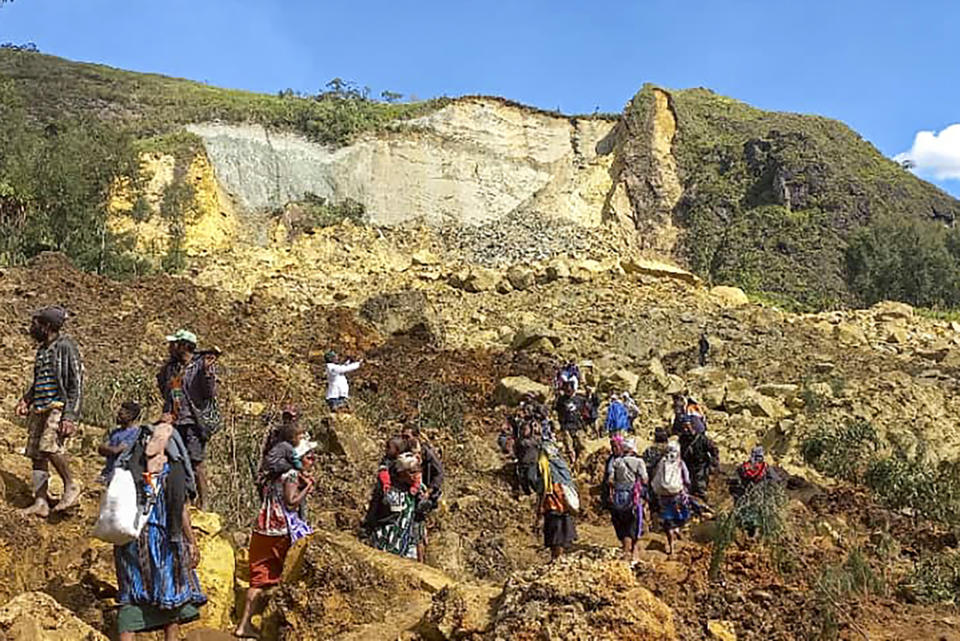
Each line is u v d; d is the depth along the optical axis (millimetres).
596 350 22703
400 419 16172
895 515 11883
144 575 5605
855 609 8102
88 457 9375
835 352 23719
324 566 6367
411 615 6137
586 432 16828
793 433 16016
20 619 5031
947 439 16953
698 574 8320
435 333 22859
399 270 34562
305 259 35719
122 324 18625
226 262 32500
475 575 9070
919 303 48406
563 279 29828
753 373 21234
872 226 51812
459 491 12164
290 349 20391
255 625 6539
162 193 37062
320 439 12484
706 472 11961
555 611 5188
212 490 9258
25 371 13359
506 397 18031
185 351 8000
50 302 18828
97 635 5230
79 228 28703
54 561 6875
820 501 12273
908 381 18922
